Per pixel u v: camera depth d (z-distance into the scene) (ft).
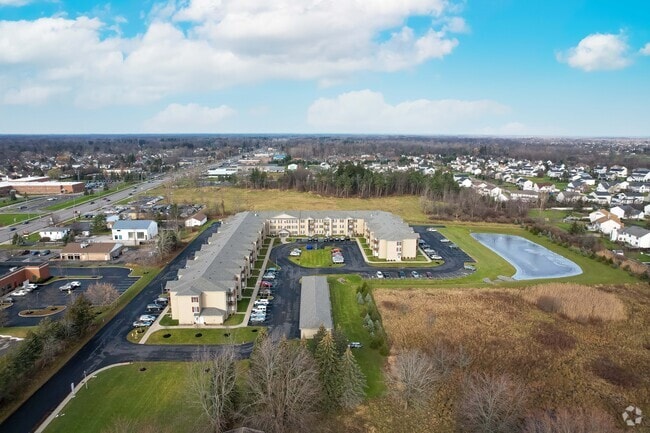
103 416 179.32
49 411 182.39
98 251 390.63
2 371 183.11
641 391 209.77
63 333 231.71
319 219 486.38
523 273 377.91
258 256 406.21
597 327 273.75
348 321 273.75
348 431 176.04
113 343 242.17
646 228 501.97
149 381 205.16
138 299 303.68
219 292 271.90
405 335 255.50
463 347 242.78
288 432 171.83
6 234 482.28
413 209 638.94
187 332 256.52
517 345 247.70
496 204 627.05
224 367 176.76
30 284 326.24
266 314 282.15
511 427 173.58
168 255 401.70
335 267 379.14
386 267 382.42
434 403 195.21
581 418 171.83
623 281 358.23
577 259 420.36
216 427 167.22
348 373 188.75
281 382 174.50
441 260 404.57
